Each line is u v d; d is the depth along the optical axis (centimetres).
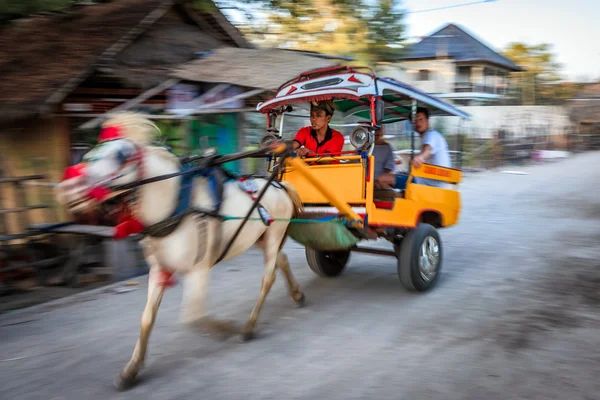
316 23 1522
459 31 3067
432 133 656
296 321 525
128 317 543
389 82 545
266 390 387
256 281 667
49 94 713
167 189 389
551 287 616
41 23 1014
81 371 424
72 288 659
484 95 2631
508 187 1546
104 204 379
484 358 429
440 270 641
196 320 415
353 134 524
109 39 852
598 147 3241
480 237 902
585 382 386
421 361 427
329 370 416
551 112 3209
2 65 827
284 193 524
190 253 402
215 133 1000
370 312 544
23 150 812
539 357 429
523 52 3566
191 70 908
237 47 1192
